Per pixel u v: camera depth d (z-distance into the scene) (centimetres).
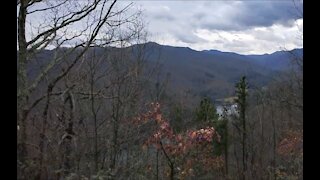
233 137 2081
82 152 691
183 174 892
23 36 623
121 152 836
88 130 732
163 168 915
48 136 601
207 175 1706
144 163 890
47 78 661
